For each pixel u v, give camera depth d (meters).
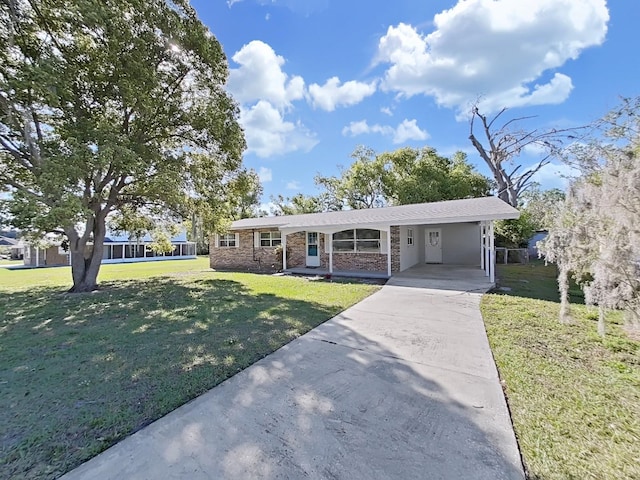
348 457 2.09
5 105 7.48
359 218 12.96
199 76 10.63
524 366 3.55
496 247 18.17
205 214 12.41
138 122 9.87
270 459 2.08
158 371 3.59
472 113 22.19
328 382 3.24
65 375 3.52
